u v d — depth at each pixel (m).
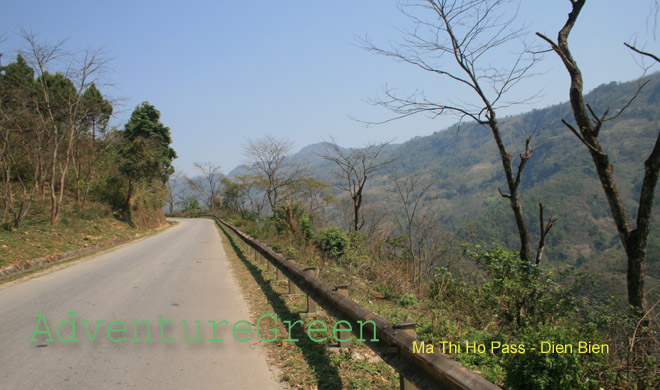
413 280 11.91
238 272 12.70
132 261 15.31
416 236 14.88
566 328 5.17
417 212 17.69
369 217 22.80
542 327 4.30
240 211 55.84
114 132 32.97
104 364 4.91
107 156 35.00
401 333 3.74
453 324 6.59
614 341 5.20
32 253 14.87
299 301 8.51
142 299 8.60
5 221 19.50
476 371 5.02
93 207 28.69
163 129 54.62
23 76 29.69
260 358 5.25
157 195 42.72
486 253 7.29
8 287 10.09
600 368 4.42
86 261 15.36
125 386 4.28
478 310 7.43
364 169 21.58
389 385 4.48
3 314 7.29
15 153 24.34
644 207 6.61
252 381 4.52
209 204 82.56
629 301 6.64
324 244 16.12
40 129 22.91
